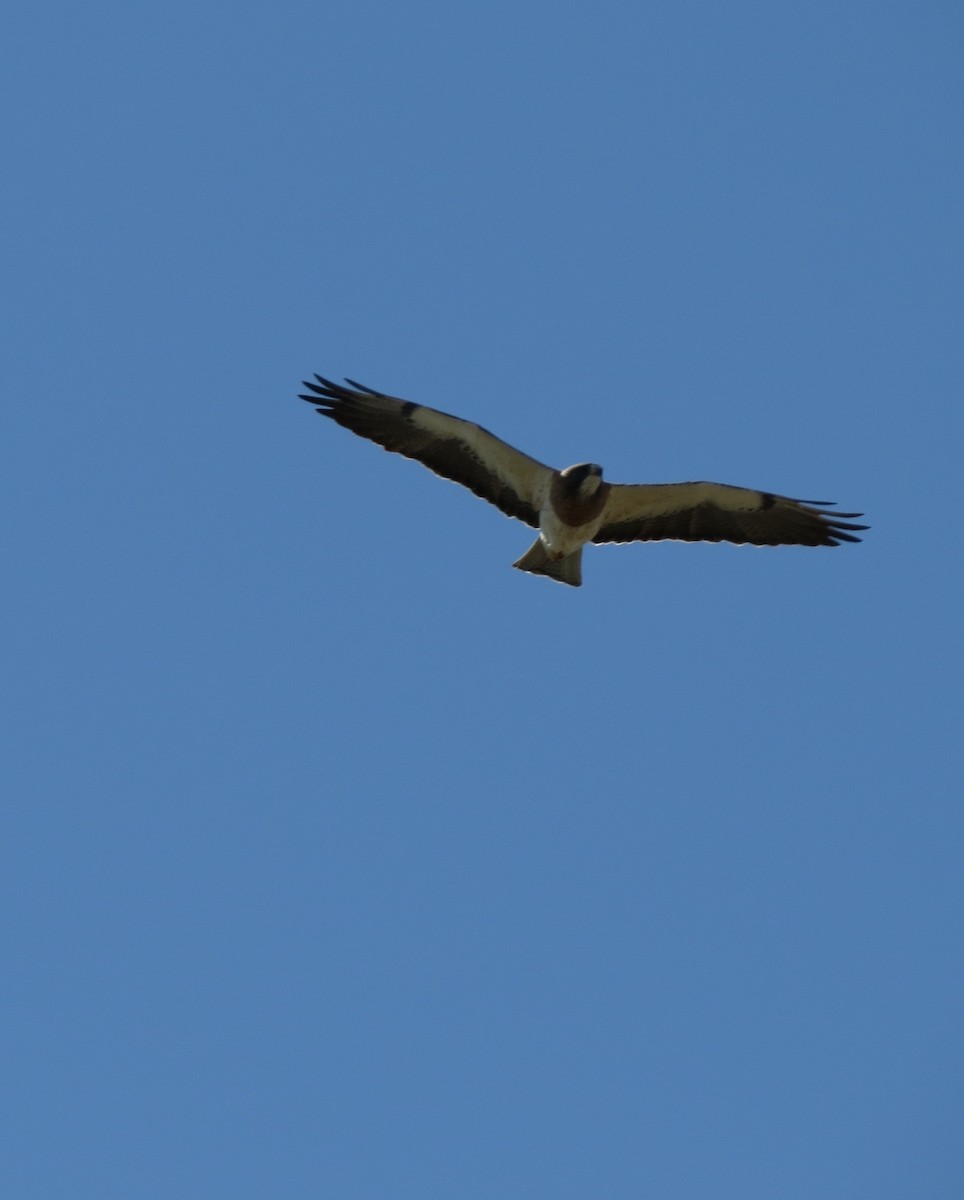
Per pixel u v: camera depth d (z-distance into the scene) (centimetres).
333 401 1928
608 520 1983
